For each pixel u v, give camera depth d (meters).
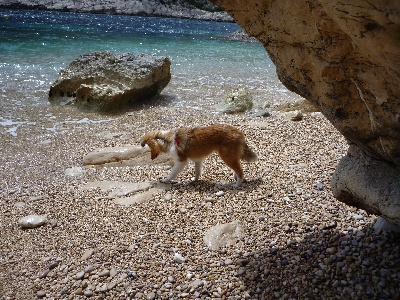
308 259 1.63
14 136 3.95
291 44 1.24
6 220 2.38
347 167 1.49
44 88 5.71
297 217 1.96
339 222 1.86
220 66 7.86
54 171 3.13
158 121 4.28
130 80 4.88
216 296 1.57
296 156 2.83
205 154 2.46
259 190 2.34
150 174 2.82
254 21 1.28
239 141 2.40
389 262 1.49
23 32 11.05
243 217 2.06
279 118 3.94
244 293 1.55
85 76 5.01
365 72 1.06
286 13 1.14
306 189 2.26
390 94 1.04
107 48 9.28
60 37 10.60
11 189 2.85
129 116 4.55
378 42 0.86
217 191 2.41
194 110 4.75
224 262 1.74
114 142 3.69
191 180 2.66
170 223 2.11
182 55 8.96
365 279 1.45
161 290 1.64
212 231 1.95
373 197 1.36
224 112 4.58
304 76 1.29
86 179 2.89
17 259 2.00
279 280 1.56
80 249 2.00
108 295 1.67
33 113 4.67
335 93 1.24
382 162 1.39
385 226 1.67
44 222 2.30
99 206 2.40
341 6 0.86
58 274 1.84
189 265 1.77
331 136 3.22
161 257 1.84
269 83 6.47
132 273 1.74
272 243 1.80
